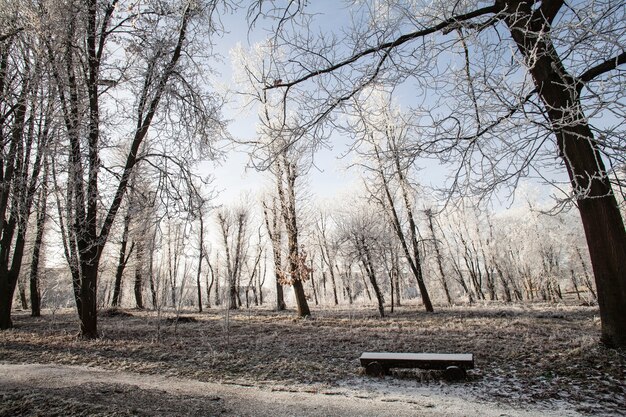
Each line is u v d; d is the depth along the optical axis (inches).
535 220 1202.0
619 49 130.0
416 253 757.3
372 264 681.0
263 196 775.1
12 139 222.7
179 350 354.9
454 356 259.4
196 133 340.8
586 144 215.9
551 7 202.5
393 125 201.9
